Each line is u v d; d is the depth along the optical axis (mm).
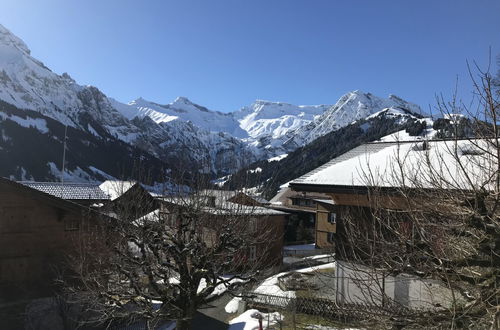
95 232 17609
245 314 20156
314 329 15305
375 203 6742
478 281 6004
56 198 17688
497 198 5469
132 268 13859
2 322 16312
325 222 48438
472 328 6043
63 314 16844
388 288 13891
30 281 17156
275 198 74812
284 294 21062
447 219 6688
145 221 14211
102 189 38250
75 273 17547
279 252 35000
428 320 6031
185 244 13750
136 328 18328
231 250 15305
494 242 5742
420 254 6297
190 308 13242
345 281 15711
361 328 6809
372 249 6711
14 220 17125
